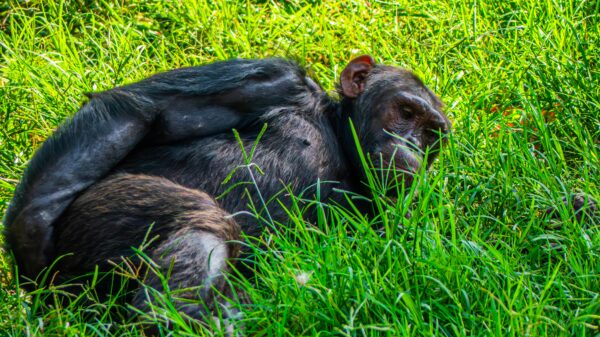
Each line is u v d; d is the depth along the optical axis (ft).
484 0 48.06
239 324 26.12
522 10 45.60
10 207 29.45
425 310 26.66
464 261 28.02
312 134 32.19
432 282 27.43
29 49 43.86
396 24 47.24
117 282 28.55
